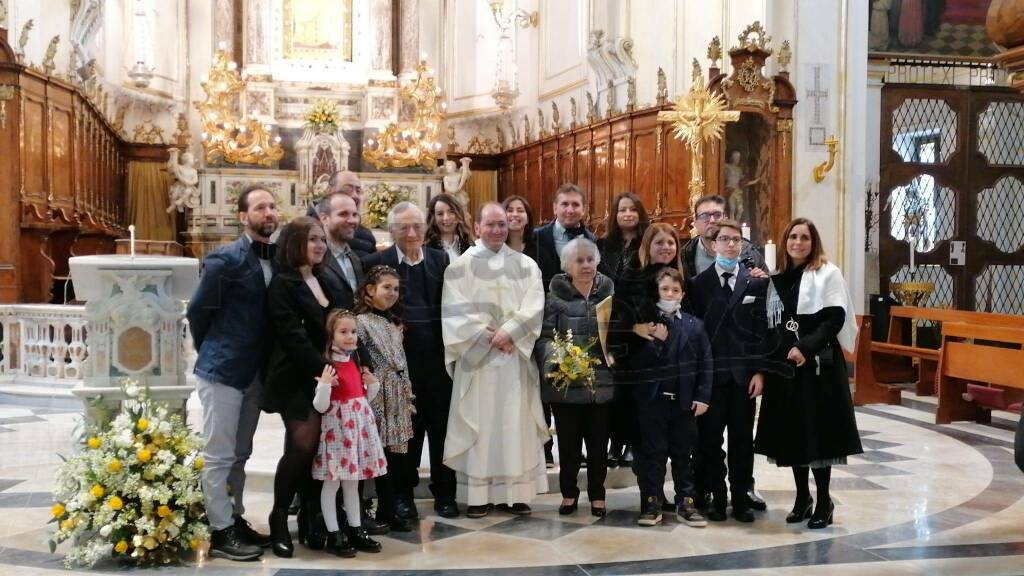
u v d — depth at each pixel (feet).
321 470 14.53
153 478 14.33
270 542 15.02
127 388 15.03
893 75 50.72
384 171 51.98
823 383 16.34
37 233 34.58
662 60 41.32
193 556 14.66
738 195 38.04
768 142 38.40
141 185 50.70
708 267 17.30
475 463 16.98
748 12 39.37
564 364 16.60
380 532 15.97
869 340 32.14
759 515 17.52
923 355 33.12
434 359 17.20
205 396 14.55
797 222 16.75
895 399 32.01
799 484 16.98
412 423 17.17
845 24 40.11
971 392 28.25
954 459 22.88
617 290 16.81
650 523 16.58
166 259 16.34
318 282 15.25
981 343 31.04
